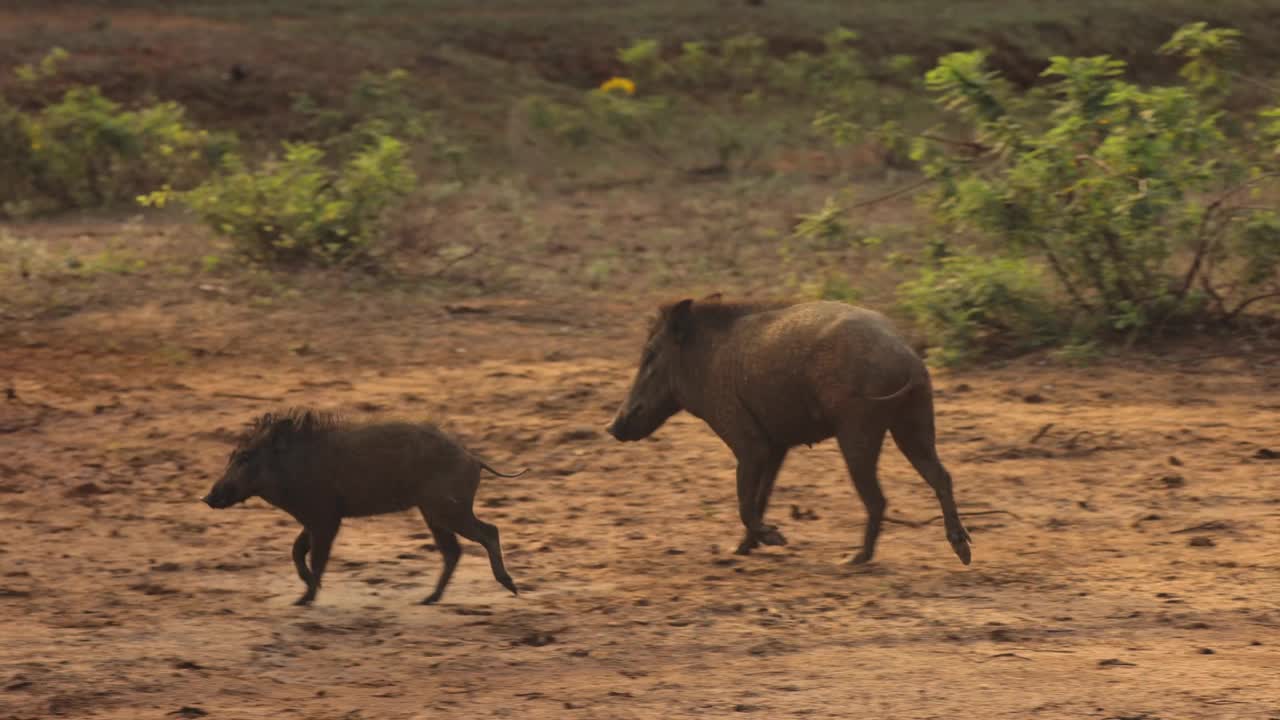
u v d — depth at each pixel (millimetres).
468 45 82625
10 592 18438
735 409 20188
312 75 75188
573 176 69250
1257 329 34125
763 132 74062
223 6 88062
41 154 60938
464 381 33125
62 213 60406
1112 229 33875
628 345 37188
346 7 88312
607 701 13992
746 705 13766
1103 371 32438
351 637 16500
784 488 24375
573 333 38531
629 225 56625
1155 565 19188
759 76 82312
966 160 36875
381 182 46062
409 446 17625
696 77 81625
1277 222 33688
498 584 18938
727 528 22031
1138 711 13398
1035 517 22172
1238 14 96875
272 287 42750
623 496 24125
